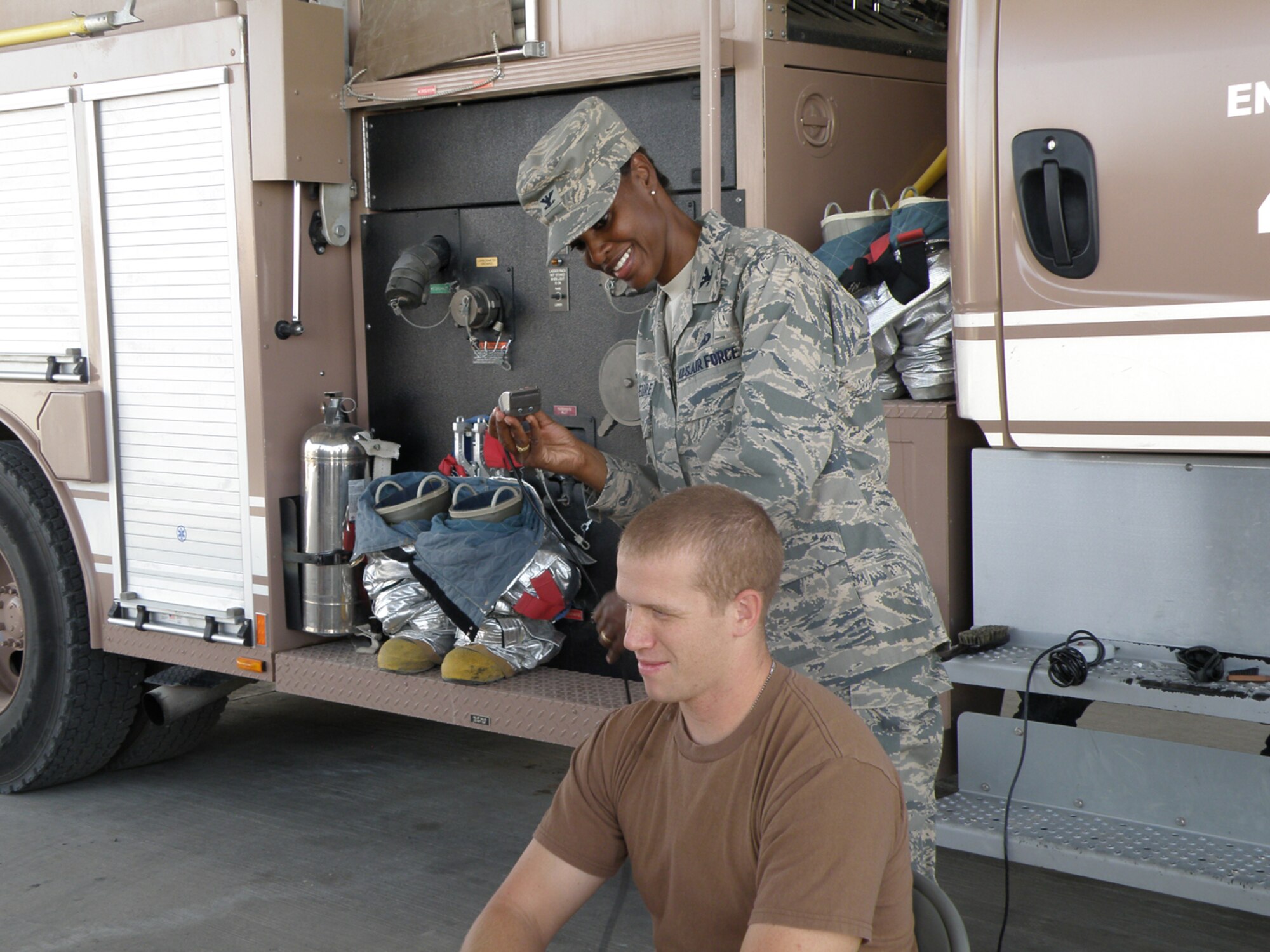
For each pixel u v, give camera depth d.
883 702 2.17
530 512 3.45
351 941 3.31
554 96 3.40
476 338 3.63
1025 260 2.57
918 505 2.86
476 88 3.46
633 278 2.27
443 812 4.21
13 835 4.11
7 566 4.53
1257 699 2.32
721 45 3.00
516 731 3.35
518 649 3.46
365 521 3.53
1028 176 2.54
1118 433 2.51
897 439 2.87
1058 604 2.69
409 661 3.51
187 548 3.98
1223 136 2.32
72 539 4.27
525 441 2.31
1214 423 2.39
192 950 3.28
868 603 2.16
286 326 3.75
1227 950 3.18
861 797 1.41
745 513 1.49
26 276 4.23
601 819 1.62
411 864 3.78
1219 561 2.48
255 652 3.86
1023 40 2.52
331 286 3.89
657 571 1.45
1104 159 2.45
